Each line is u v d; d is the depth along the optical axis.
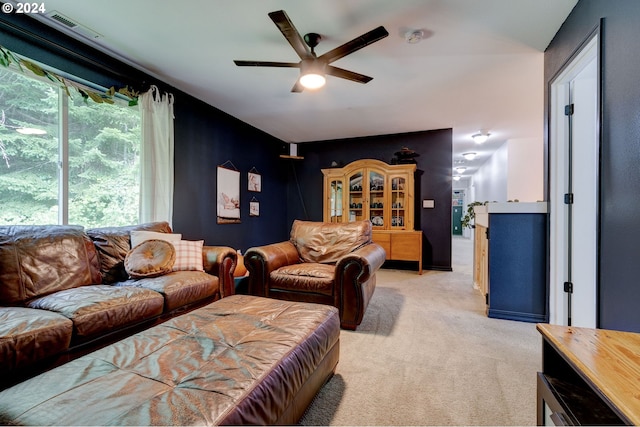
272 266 2.61
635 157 1.33
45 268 1.75
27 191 2.12
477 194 9.62
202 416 0.75
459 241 9.65
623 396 0.64
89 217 2.51
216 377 0.92
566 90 2.27
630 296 1.35
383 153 5.21
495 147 6.28
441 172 4.84
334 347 1.54
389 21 2.07
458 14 2.00
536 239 2.45
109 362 1.01
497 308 2.55
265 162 5.14
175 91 3.24
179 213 3.31
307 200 5.77
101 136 2.60
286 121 4.46
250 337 1.22
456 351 1.92
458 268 4.99
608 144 1.53
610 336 0.94
